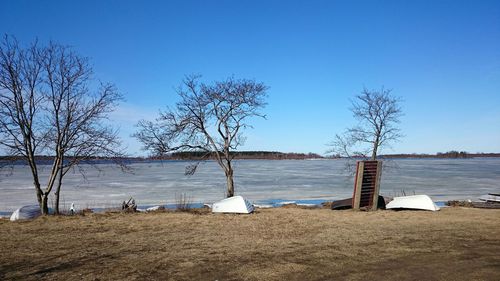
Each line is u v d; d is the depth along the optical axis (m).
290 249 8.59
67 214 15.52
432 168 75.56
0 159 15.91
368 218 13.64
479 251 8.21
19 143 15.49
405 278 6.40
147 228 11.67
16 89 15.19
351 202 17.36
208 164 107.38
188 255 8.06
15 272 6.85
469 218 13.47
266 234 10.61
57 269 7.02
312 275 6.61
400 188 35.41
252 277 6.52
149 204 25.55
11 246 9.05
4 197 29.86
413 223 12.39
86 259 7.75
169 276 6.59
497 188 35.34
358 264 7.25
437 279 6.33
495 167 80.25
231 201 15.69
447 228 11.32
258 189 36.09
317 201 27.20
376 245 8.93
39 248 8.82
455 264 7.19
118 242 9.52
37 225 12.12
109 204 25.41
